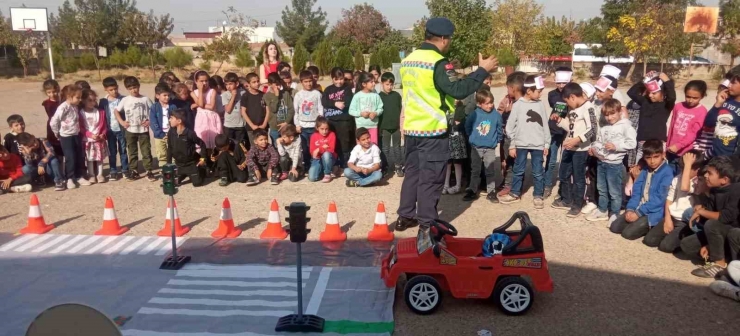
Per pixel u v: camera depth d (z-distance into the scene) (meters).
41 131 14.25
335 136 8.87
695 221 5.23
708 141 6.35
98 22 49.94
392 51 34.25
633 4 35.06
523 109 7.10
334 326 4.13
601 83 6.66
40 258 5.62
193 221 6.81
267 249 5.80
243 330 4.11
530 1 38.91
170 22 47.56
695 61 37.38
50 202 7.72
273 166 8.62
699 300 4.57
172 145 8.28
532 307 4.47
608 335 4.03
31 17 25.11
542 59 41.47
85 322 2.47
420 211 5.90
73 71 40.25
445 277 4.38
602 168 6.46
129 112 8.72
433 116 5.64
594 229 6.36
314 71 10.20
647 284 4.89
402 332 4.11
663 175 5.78
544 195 7.79
